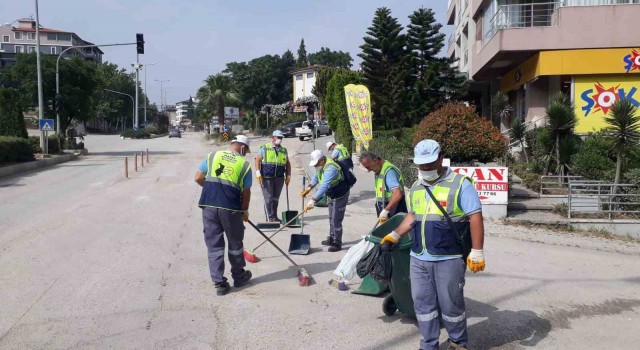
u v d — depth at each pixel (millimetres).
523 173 15242
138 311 5676
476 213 4121
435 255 4215
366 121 17781
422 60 28312
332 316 5555
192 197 14336
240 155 6410
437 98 28391
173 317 5512
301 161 25188
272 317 5523
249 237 9484
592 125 17984
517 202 12781
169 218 11172
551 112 14555
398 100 27875
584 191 12227
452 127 13219
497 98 21234
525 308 5910
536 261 8180
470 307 5918
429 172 4254
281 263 7633
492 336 5094
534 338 5070
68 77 32250
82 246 8539
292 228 10195
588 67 17703
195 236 9422
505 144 13398
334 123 28641
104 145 45719
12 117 25969
